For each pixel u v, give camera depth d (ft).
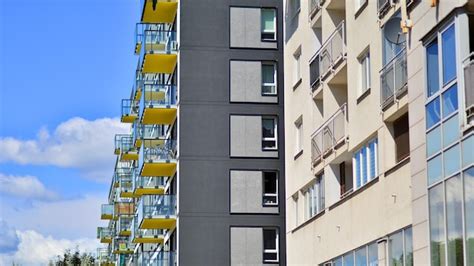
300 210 127.13
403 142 92.73
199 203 167.53
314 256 118.01
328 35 116.47
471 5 73.10
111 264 330.34
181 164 168.35
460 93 73.36
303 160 125.39
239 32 172.76
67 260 449.06
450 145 75.41
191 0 172.96
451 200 75.20
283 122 170.50
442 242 76.69
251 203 168.25
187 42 171.63
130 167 287.69
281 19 173.37
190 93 170.40
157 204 177.47
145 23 189.37
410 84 84.69
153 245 220.64
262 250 167.12
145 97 179.01
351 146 104.94
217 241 166.71
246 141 169.89
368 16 100.42
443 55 76.74
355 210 102.99
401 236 89.92
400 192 90.02
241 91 171.12
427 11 81.05
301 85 127.75
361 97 101.96
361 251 101.14
